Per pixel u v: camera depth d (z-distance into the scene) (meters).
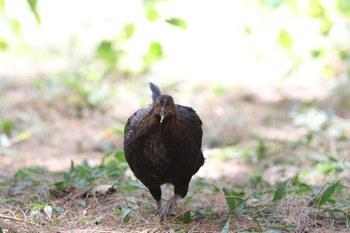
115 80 18.05
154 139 7.59
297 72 19.44
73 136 13.66
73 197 8.84
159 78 18.48
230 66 20.33
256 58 19.70
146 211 8.38
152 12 12.54
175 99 16.92
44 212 8.34
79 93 15.50
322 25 16.95
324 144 12.75
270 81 18.72
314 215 8.13
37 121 14.18
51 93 15.24
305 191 8.70
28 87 15.99
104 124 14.62
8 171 10.78
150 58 15.05
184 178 8.01
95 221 7.82
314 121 14.13
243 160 12.11
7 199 8.80
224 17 23.67
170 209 8.03
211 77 19.19
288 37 14.95
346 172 11.07
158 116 7.46
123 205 8.37
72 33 22.34
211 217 8.18
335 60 19.22
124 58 19.95
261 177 10.32
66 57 19.84
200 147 8.20
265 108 16.27
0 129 13.52
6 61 19.11
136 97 16.66
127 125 8.02
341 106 15.83
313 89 17.81
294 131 13.94
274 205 8.26
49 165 11.40
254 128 14.28
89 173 9.54
